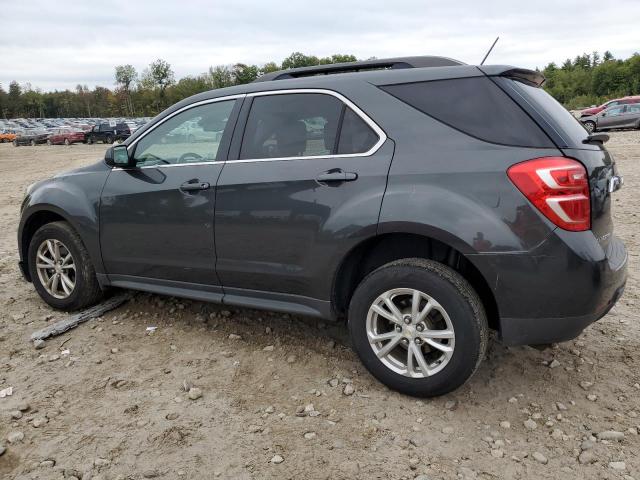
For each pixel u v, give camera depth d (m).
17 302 4.82
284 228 3.31
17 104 136.88
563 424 2.87
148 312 4.44
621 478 2.46
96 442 2.78
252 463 2.60
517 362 3.49
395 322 3.04
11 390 3.27
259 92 3.59
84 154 30.16
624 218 7.54
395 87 3.13
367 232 3.00
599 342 3.75
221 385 3.31
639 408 2.99
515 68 2.97
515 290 2.73
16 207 11.02
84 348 3.84
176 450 2.71
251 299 3.61
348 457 2.63
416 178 2.90
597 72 100.88
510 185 2.70
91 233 4.17
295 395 3.18
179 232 3.75
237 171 3.51
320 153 3.26
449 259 3.11
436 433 2.80
